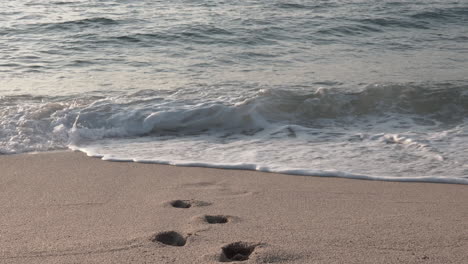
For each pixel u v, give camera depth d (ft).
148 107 26.30
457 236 16.52
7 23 51.26
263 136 24.54
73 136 24.06
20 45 43.14
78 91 29.48
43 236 16.29
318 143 23.76
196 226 16.83
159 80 32.42
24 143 23.21
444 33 53.67
